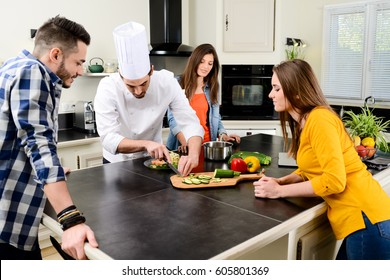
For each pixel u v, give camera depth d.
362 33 4.08
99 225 1.25
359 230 1.40
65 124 3.65
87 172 1.88
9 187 1.30
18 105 1.16
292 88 1.44
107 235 1.18
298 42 4.20
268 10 3.95
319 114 1.38
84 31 1.37
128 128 2.27
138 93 2.00
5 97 1.21
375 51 4.01
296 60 1.48
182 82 2.83
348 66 4.24
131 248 1.10
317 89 1.45
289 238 1.43
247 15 3.95
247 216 1.33
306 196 1.46
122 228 1.23
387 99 4.00
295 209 1.39
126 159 2.33
